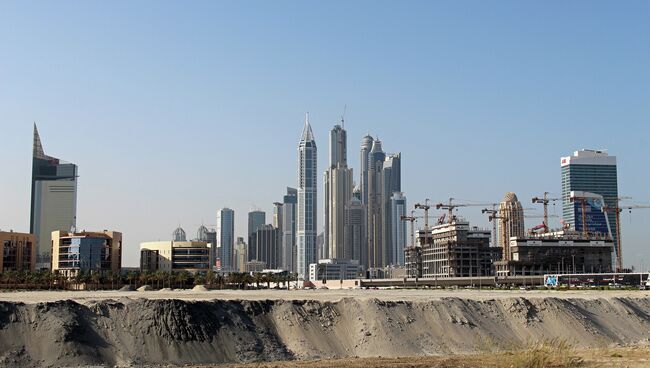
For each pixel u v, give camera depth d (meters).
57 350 96.06
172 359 100.88
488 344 118.25
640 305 161.62
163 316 106.56
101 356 97.94
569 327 135.62
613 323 145.38
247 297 156.12
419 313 127.25
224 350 105.69
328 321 120.00
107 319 104.81
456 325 126.56
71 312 102.75
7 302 101.69
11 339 96.25
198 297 154.12
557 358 94.56
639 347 123.12
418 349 116.19
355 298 128.88
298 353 110.31
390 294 197.62
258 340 110.69
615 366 90.19
